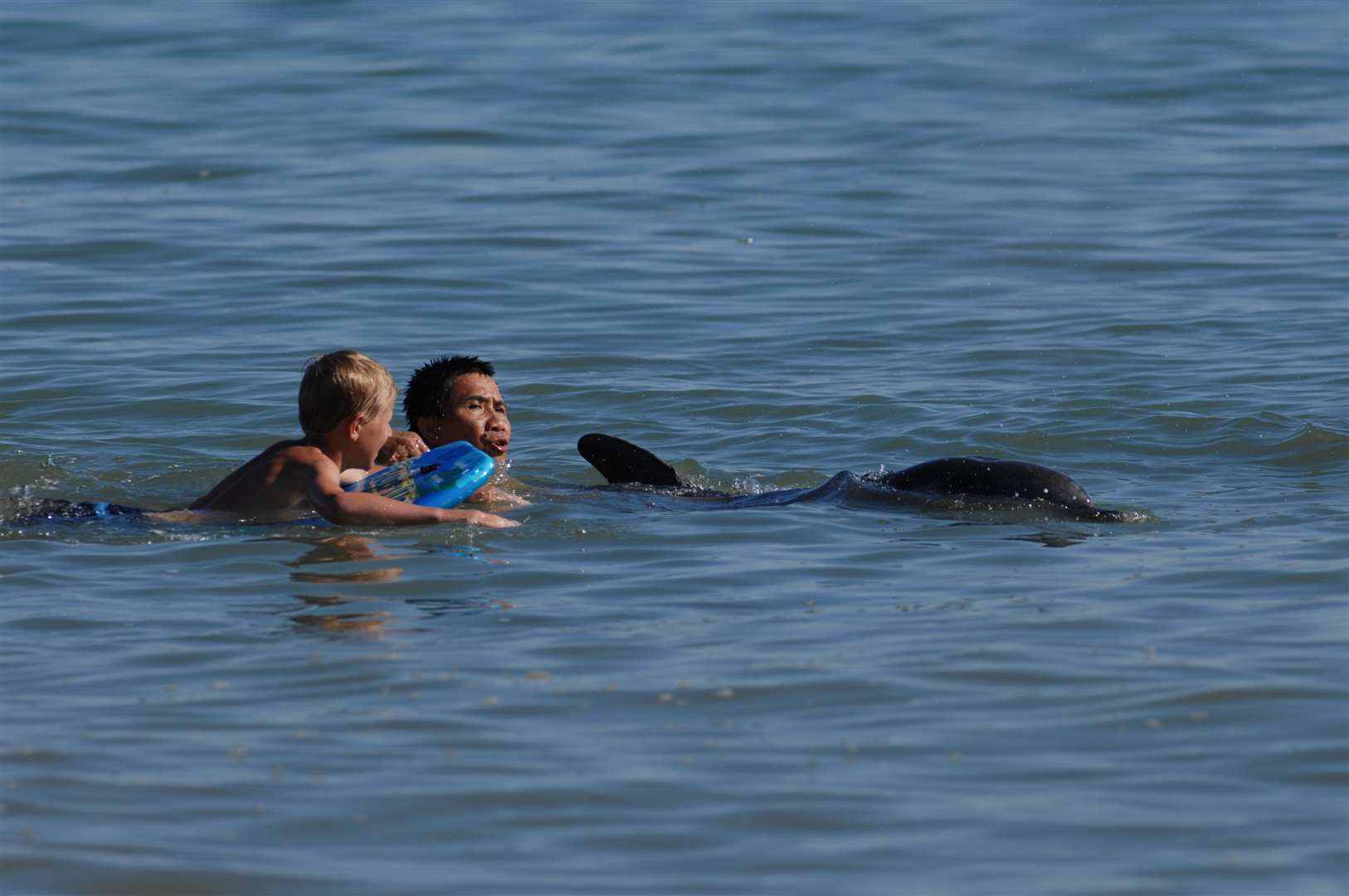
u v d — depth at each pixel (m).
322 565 27.50
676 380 43.59
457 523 29.72
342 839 17.72
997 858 17.20
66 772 19.23
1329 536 28.73
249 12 98.00
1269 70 83.38
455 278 54.12
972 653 22.80
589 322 49.53
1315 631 23.44
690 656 22.89
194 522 30.16
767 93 80.50
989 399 41.09
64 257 56.22
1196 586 25.80
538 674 22.25
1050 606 24.84
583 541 29.12
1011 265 55.69
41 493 33.78
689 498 32.72
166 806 18.42
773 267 55.69
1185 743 19.83
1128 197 63.97
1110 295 52.16
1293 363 43.72
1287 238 58.12
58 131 73.19
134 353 46.12
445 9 99.19
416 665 22.66
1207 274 54.22
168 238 58.53
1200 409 39.59
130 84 81.81
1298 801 18.36
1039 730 20.28
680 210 62.66
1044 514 30.47
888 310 50.75
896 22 95.00
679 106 78.12
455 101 78.69
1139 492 32.91
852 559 27.72
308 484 30.27
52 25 94.00
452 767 19.34
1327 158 68.88
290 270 54.94
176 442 38.22
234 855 17.36
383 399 31.72
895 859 17.22
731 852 17.39
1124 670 22.09
